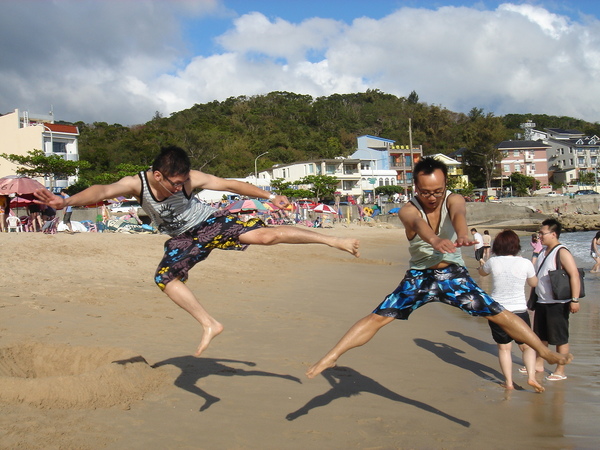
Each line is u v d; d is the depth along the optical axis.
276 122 107.94
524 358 5.67
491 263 5.78
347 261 20.38
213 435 4.02
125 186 4.08
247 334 7.35
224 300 9.89
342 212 55.06
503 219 62.53
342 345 4.05
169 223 4.26
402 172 78.44
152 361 5.70
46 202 3.57
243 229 4.18
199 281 11.98
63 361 5.52
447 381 5.84
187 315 8.12
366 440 4.11
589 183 92.06
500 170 83.81
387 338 7.82
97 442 3.72
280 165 71.00
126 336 6.66
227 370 5.64
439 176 3.92
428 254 4.07
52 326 6.76
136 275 11.72
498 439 4.23
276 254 20.31
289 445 3.93
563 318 5.98
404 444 4.07
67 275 10.81
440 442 4.14
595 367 6.48
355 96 141.00
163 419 4.25
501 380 5.98
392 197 66.50
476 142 81.56
